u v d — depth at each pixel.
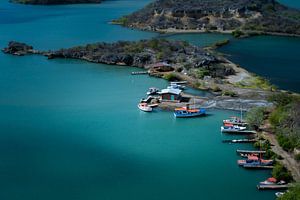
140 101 88.19
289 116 73.00
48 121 78.50
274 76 107.88
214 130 74.94
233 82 101.31
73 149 68.06
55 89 96.81
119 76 107.31
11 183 58.66
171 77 102.88
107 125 76.81
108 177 60.16
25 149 67.94
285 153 65.50
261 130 73.75
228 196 55.69
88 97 91.44
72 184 58.50
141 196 55.81
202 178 59.88
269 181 57.53
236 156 65.81
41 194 56.25
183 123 77.81
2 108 84.81
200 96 91.44
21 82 101.88
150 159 65.00
